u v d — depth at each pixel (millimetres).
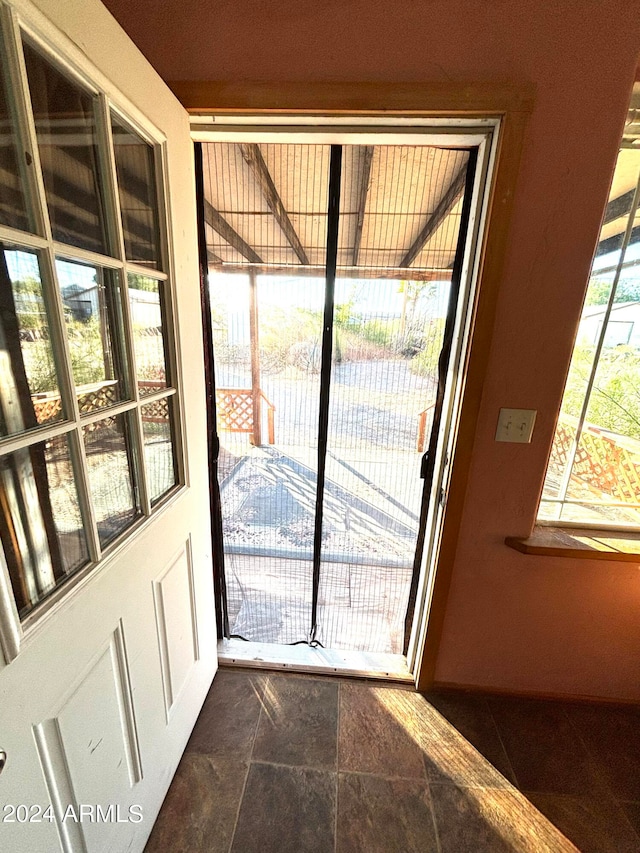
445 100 855
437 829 994
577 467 1254
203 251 1203
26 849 562
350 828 987
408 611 1493
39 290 578
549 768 1145
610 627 1251
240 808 1020
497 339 1009
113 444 781
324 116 901
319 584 1626
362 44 840
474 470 1124
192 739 1186
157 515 912
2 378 538
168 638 1001
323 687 1377
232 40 856
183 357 993
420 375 1313
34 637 557
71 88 621
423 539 1394
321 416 1426
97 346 727
